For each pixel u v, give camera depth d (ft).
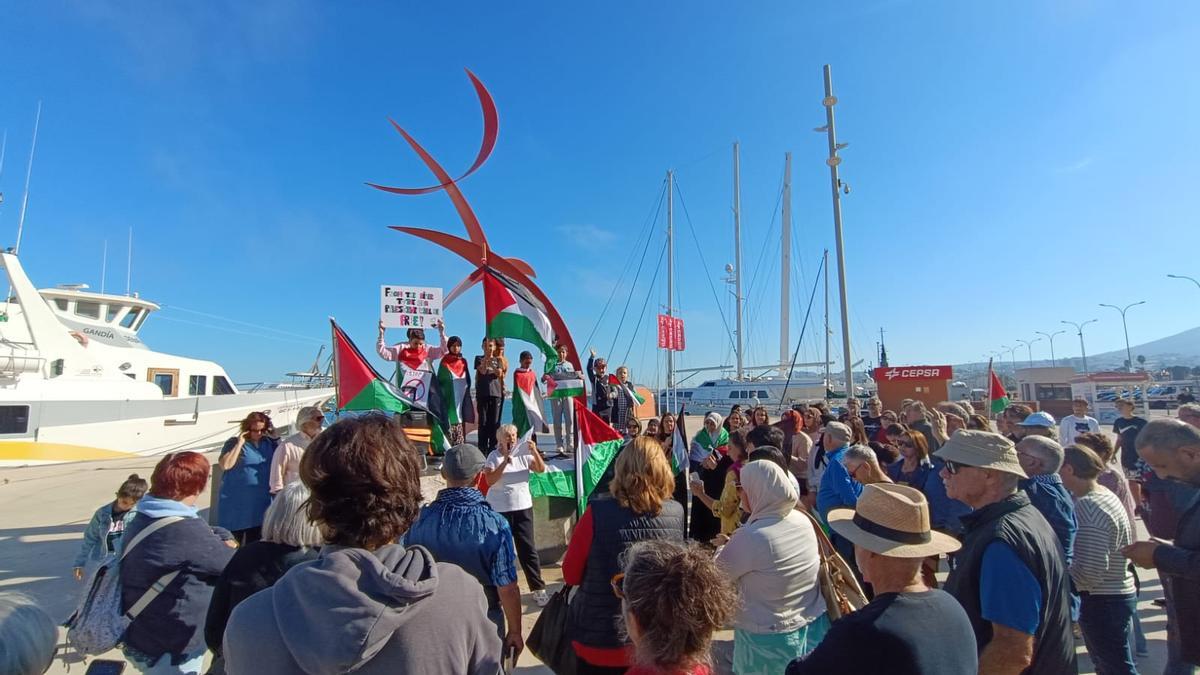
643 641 5.54
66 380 52.26
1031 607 7.32
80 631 9.12
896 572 6.60
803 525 9.56
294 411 72.43
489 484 17.92
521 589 19.81
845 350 44.24
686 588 5.46
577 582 9.59
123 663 8.08
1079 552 11.04
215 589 8.33
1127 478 25.27
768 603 8.91
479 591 5.28
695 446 26.63
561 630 9.66
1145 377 78.07
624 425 34.32
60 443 51.08
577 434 22.50
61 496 35.68
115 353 58.29
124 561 9.33
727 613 5.61
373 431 5.03
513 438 17.93
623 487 9.40
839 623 6.48
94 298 62.49
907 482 18.85
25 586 19.88
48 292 60.44
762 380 125.59
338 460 4.80
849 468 15.17
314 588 4.26
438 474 27.09
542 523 23.06
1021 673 7.45
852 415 32.65
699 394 127.75
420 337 28.53
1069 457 11.58
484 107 34.12
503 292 30.73
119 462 52.08
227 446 17.78
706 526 21.63
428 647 4.50
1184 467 10.03
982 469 8.37
